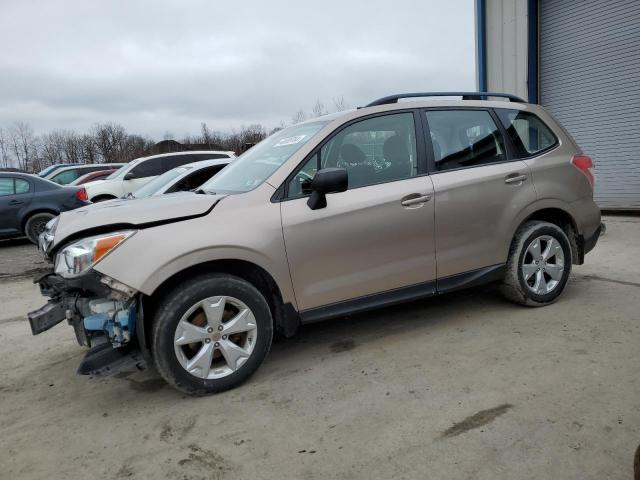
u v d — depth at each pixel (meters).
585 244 4.57
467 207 3.93
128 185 12.66
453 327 4.06
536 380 3.07
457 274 3.98
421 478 2.28
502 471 2.28
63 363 4.04
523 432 2.56
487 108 4.26
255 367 3.31
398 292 3.77
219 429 2.83
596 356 3.34
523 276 4.21
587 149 10.38
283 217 3.35
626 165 9.82
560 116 10.70
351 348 3.81
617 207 9.88
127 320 2.96
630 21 9.33
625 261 5.86
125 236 3.00
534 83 10.79
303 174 3.53
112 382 3.60
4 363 4.14
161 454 2.64
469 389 3.03
